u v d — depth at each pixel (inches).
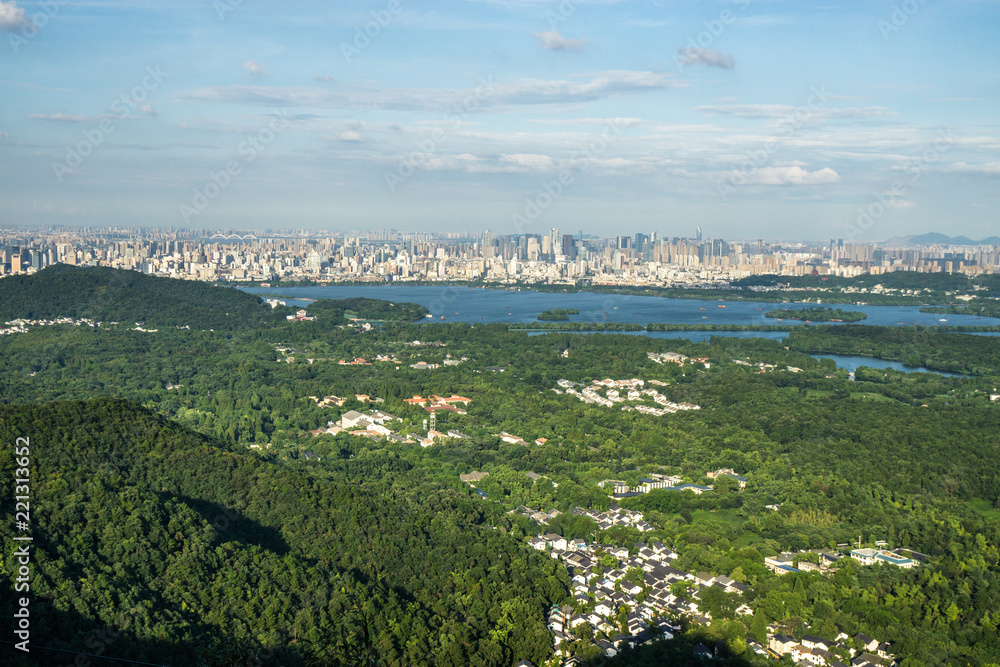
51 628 7032.5
